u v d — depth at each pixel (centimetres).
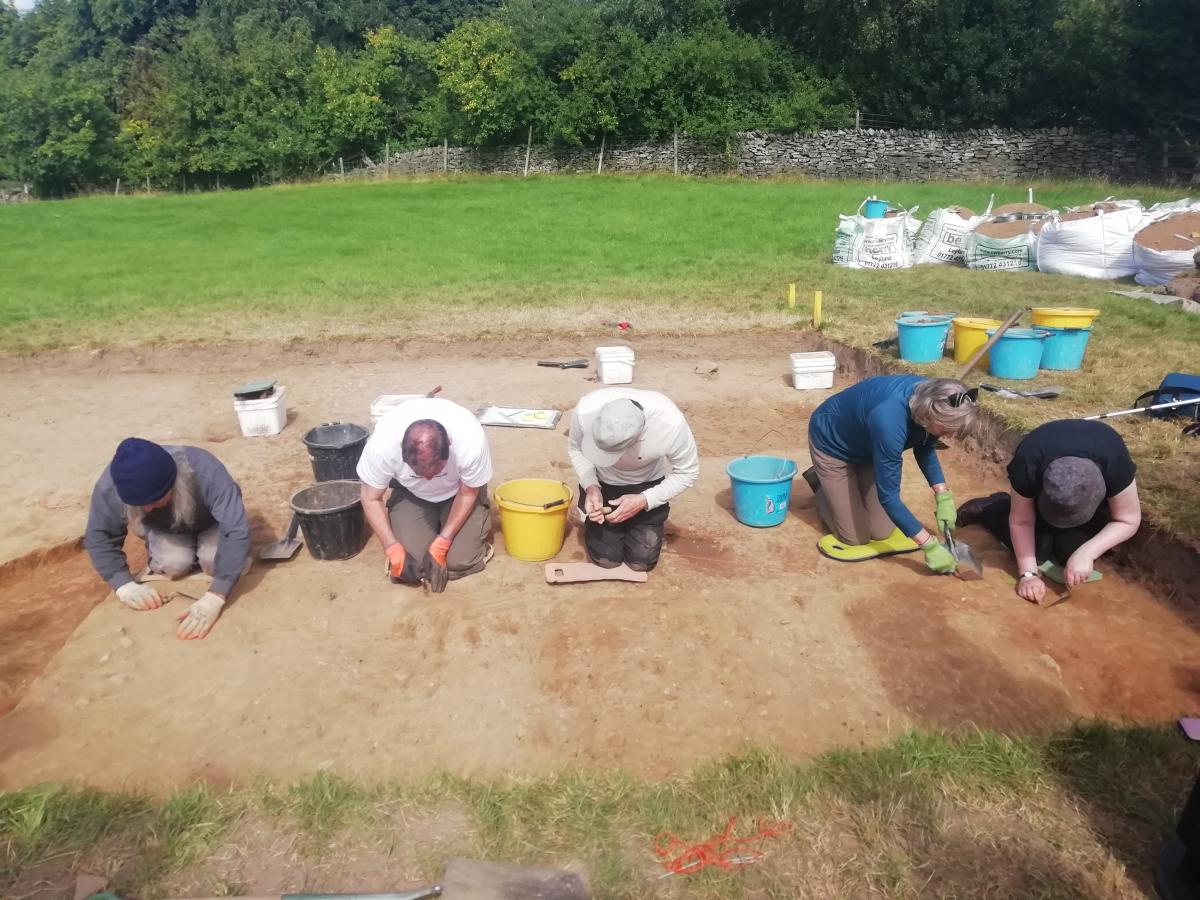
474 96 2788
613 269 1247
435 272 1254
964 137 2412
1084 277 1079
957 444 612
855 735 323
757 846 274
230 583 389
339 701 343
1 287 1178
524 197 2192
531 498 468
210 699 345
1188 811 245
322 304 1048
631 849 273
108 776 305
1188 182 2141
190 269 1320
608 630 383
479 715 334
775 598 410
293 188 2758
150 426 673
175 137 3203
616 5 2977
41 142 3262
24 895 257
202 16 4328
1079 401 603
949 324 738
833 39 2758
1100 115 2372
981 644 375
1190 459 495
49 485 558
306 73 3198
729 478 514
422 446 357
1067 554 418
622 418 357
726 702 340
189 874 265
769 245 1426
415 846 274
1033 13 2448
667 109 2662
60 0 4769
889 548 450
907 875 263
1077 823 281
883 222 1203
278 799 290
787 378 796
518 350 879
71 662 367
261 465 585
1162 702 339
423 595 414
